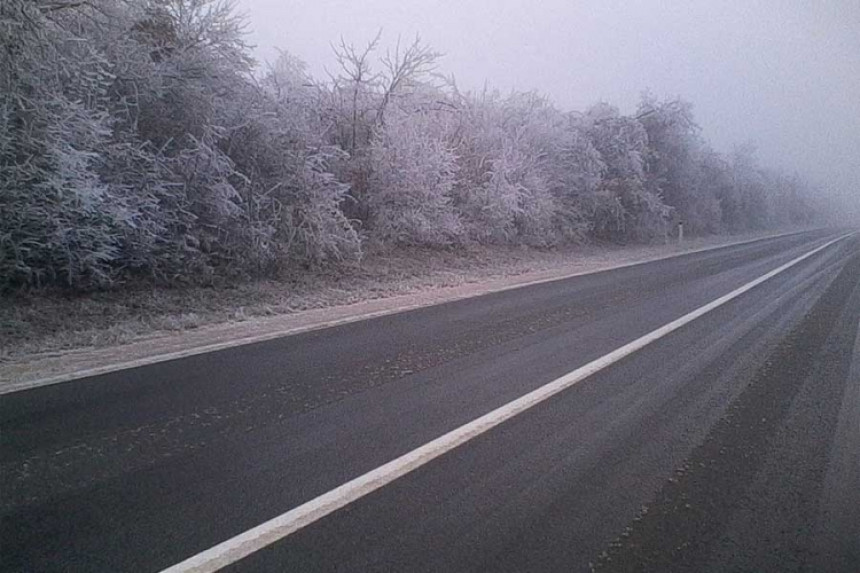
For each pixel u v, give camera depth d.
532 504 3.93
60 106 10.27
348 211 19.30
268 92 15.98
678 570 3.25
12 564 3.14
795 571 3.29
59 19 11.40
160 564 3.17
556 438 5.07
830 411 5.92
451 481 4.24
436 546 3.41
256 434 5.00
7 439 4.79
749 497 4.12
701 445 5.00
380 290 14.28
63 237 10.22
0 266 9.84
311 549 3.35
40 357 7.52
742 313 11.38
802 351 8.41
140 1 13.10
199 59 13.61
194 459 4.49
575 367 7.32
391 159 19.25
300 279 14.55
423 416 5.52
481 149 24.78
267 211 14.86
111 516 3.65
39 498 3.85
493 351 8.07
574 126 32.97
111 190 11.23
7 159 9.90
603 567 3.26
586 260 24.25
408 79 19.95
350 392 6.17
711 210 49.00
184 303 11.35
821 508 3.99
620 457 4.71
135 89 12.34
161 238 12.17
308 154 16.08
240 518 3.66
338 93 19.28
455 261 20.27
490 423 5.39
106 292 11.17
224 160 13.56
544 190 26.97
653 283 16.05
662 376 7.02
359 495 4.00
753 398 6.27
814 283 16.20
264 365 7.16
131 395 5.94
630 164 34.81
